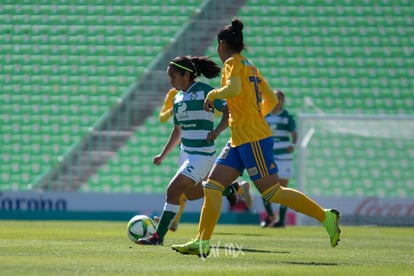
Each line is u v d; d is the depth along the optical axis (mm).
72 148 80312
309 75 85562
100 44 86812
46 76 85062
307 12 89250
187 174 33344
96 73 85188
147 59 86000
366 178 76375
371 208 67938
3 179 79500
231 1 89500
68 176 79000
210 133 31828
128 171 79000
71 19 88312
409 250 35469
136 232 34094
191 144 33719
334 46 87375
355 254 31766
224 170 27578
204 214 27562
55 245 32281
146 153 79875
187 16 88500
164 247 31828
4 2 89312
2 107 83125
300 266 24859
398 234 52062
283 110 58812
